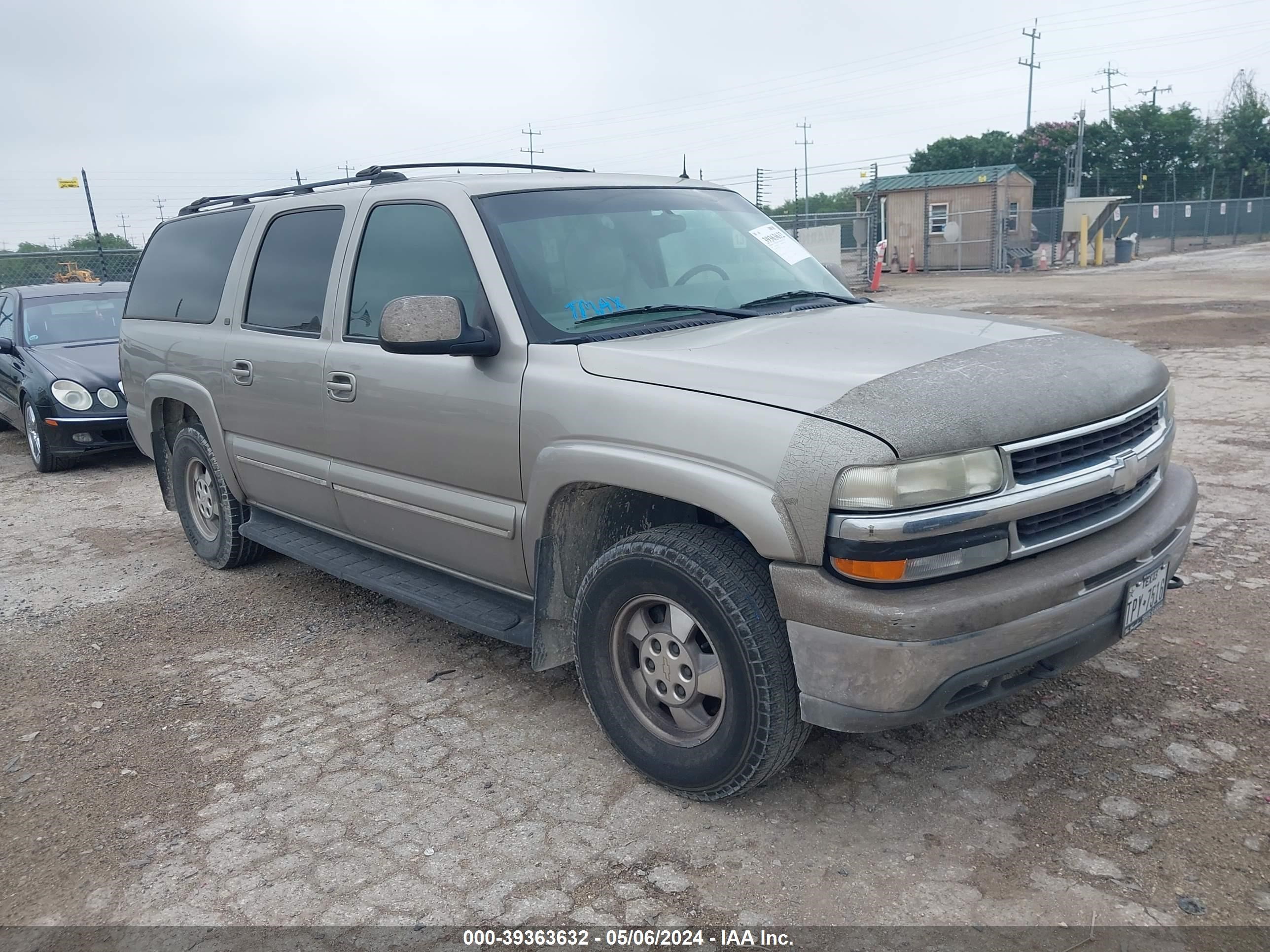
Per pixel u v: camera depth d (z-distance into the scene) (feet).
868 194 116.37
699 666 9.48
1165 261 115.03
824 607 8.14
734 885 8.56
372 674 13.43
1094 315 51.85
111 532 21.61
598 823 9.59
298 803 10.26
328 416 13.37
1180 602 13.88
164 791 10.65
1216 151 211.82
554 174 13.01
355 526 13.84
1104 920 7.86
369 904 8.59
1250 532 16.49
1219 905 7.95
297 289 14.30
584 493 10.48
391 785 10.50
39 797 10.69
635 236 12.28
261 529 16.34
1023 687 8.93
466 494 11.61
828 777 10.13
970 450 8.13
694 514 10.57
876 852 8.89
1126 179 214.69
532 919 8.28
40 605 16.98
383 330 10.26
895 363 9.07
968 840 8.99
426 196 12.25
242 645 14.74
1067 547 8.91
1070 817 9.21
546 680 12.93
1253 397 27.45
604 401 9.66
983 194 108.37
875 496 7.87
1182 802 9.31
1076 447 8.88
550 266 11.37
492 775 10.60
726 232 13.30
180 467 18.26
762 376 8.98
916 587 8.10
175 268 18.17
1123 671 11.94
